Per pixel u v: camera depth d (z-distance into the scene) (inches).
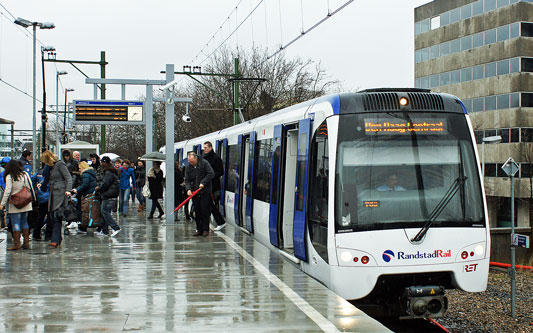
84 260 410.0
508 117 1902.1
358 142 341.1
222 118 1642.5
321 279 347.3
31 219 503.5
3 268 380.5
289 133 447.2
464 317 701.9
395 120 346.3
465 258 335.0
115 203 552.1
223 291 311.9
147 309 274.1
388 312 344.5
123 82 757.9
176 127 2011.6
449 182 342.3
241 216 602.2
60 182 462.9
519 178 1841.8
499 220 1946.4
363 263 327.0
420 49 2276.1
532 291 897.5
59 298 296.5
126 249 458.9
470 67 2044.8
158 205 722.8
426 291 324.8
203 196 529.7
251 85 1608.0
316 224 354.3
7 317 259.4
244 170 600.1
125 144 2518.5
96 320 254.5
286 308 275.3
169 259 413.4
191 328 242.7
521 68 1870.1
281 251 438.6
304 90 1662.2
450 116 352.8
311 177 370.6
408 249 328.8
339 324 248.4
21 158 561.9
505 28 1911.9
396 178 338.6
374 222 330.0
